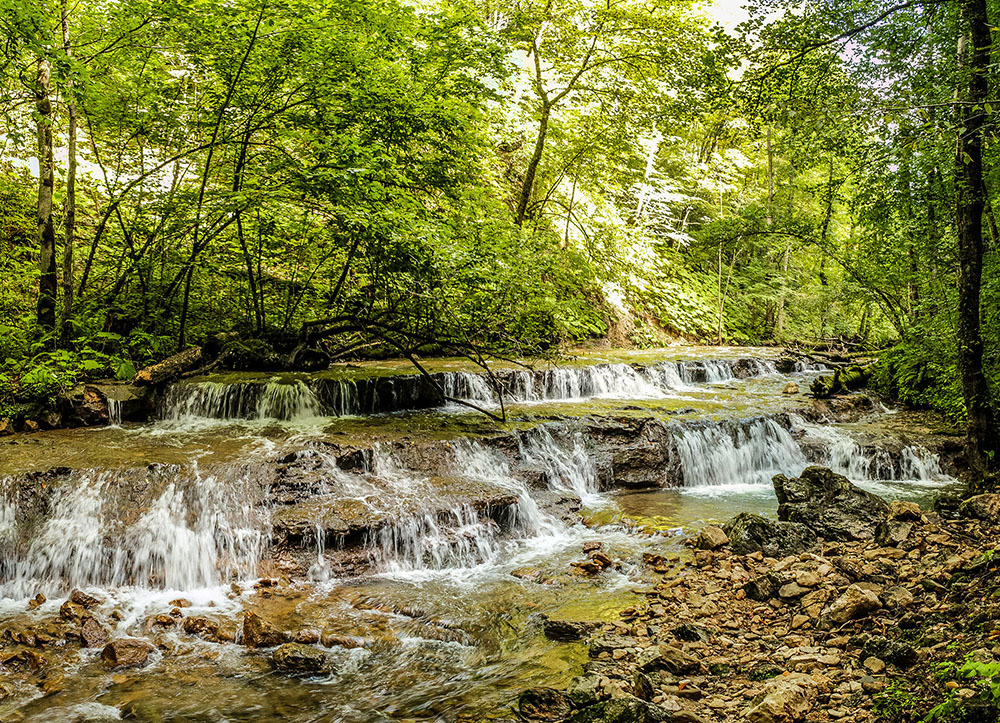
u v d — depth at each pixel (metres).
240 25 8.55
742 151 25.05
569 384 12.77
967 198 7.62
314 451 7.65
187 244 10.79
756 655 4.59
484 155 16.23
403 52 10.65
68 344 9.59
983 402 8.05
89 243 11.62
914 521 7.07
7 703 4.21
